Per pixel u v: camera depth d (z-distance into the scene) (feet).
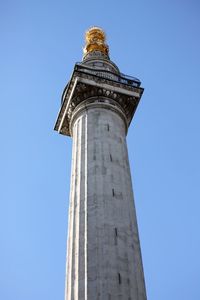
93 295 77.82
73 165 104.99
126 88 120.98
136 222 93.50
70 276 84.02
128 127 122.11
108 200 92.79
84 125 111.55
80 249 86.02
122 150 106.93
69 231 92.38
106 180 96.84
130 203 95.61
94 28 160.15
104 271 80.64
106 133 108.27
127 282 80.18
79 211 92.63
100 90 117.60
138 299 79.15
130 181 101.71
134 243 88.17
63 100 122.31
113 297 77.30
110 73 124.67
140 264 85.87
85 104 116.26
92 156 102.12
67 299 81.87
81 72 118.73
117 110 117.08
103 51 151.74
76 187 98.63
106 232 86.84
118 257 83.41
